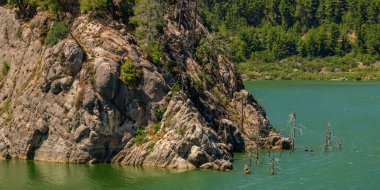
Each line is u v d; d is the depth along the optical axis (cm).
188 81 10450
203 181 8631
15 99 10156
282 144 10725
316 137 11800
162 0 11669
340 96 18438
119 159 9412
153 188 8406
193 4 12488
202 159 9156
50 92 9638
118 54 9738
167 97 9756
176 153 9162
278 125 13075
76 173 9044
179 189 8325
